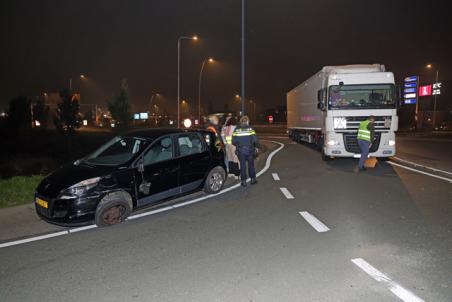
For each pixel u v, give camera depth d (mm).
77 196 5578
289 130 27406
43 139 28609
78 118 29969
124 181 6086
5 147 24078
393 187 8820
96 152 7062
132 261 4492
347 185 9172
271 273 4090
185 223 6027
